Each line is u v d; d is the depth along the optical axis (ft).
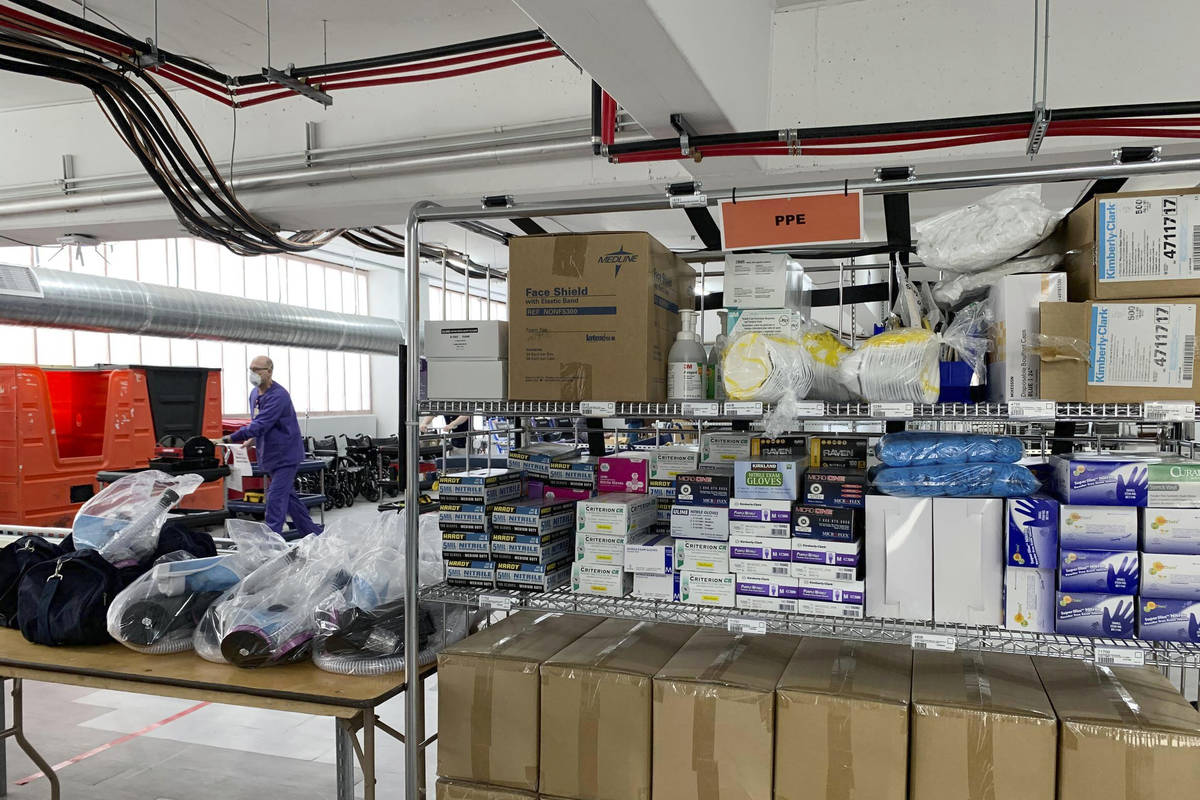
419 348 6.99
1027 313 5.58
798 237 6.09
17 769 9.61
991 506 5.70
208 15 11.89
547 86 13.16
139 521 8.66
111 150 15.40
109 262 27.99
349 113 14.20
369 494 32.71
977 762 5.50
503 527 7.12
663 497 7.41
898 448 5.98
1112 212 5.32
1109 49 10.15
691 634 7.38
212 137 14.89
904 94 10.93
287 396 20.79
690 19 7.19
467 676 6.72
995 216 5.85
